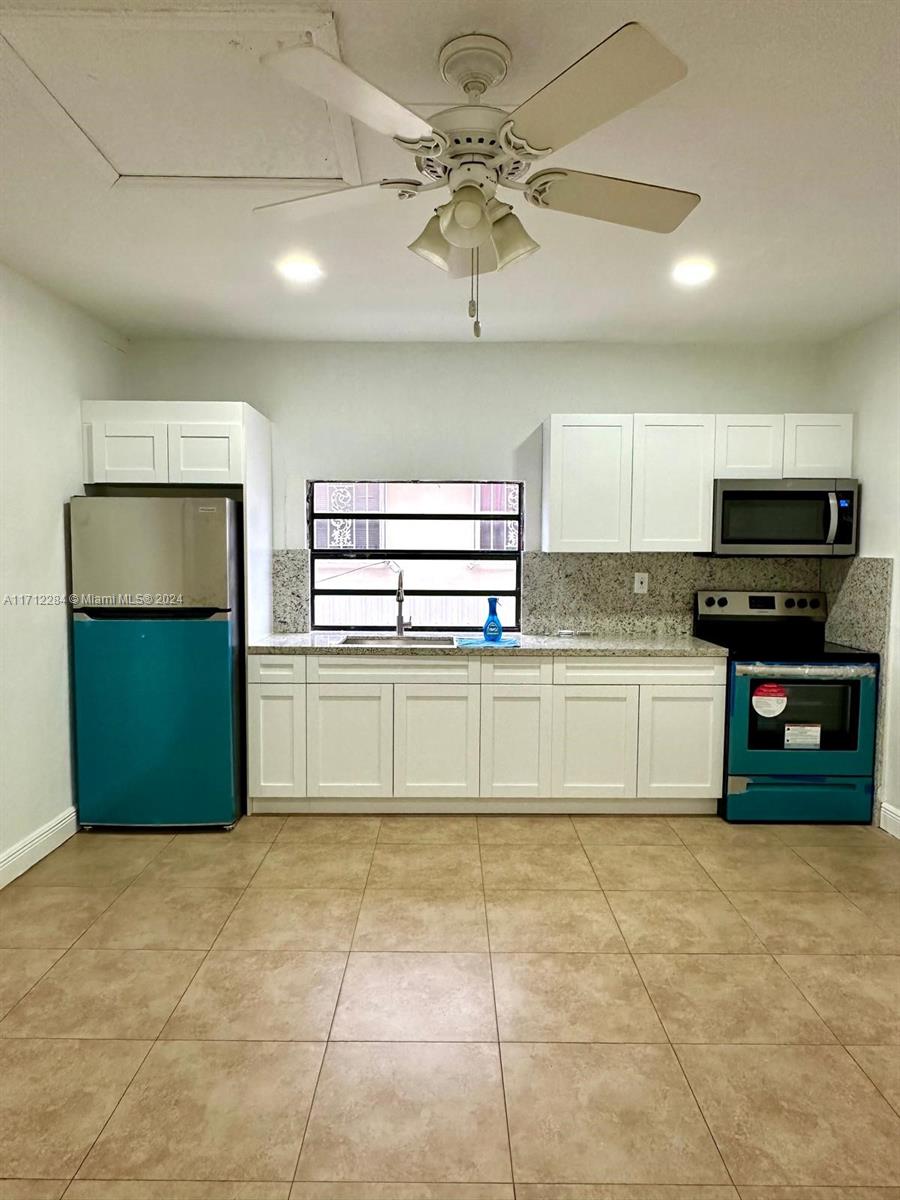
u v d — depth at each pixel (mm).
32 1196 1468
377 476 3982
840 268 2865
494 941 2414
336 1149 1580
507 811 3592
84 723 3314
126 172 2137
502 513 4039
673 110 1816
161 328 3686
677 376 3945
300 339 3895
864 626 3547
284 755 3541
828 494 3539
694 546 3650
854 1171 1532
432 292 3158
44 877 2889
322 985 2168
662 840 3270
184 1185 1494
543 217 2426
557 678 3502
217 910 2619
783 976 2223
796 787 3479
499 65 1622
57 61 1626
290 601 4004
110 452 3402
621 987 2164
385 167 2113
